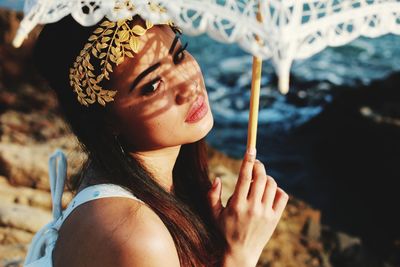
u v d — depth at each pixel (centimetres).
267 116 1249
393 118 1030
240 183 193
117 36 172
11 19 964
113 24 172
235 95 1376
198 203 214
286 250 528
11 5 1811
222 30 127
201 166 222
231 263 195
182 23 130
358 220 927
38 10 136
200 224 190
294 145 1127
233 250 195
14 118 755
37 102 846
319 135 1126
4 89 890
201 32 128
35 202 475
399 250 835
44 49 186
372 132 1022
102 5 140
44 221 435
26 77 937
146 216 170
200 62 1594
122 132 183
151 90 176
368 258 668
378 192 982
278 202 201
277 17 125
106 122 183
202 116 184
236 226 195
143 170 185
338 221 923
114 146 184
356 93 1119
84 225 169
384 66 1555
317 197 984
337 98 1123
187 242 183
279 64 119
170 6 132
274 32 123
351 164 1035
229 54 1648
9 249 403
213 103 1332
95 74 177
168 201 183
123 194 175
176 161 219
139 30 172
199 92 184
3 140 650
